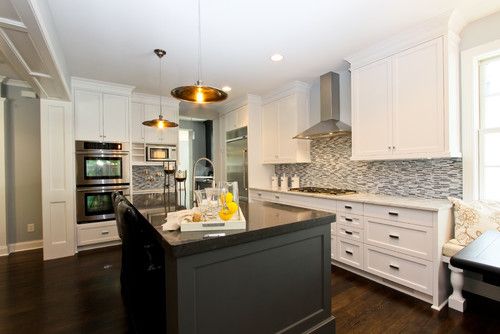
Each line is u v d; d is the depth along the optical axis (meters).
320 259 1.84
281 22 2.33
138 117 4.47
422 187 2.83
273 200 4.06
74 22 2.26
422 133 2.45
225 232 1.38
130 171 4.07
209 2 2.03
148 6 2.06
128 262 2.07
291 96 4.04
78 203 3.67
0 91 3.69
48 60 2.26
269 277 1.56
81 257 3.51
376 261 2.64
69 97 3.45
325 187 3.93
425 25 2.37
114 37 2.54
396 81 2.64
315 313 1.79
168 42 2.67
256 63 3.23
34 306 2.30
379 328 1.97
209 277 1.32
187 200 2.72
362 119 2.95
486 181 2.46
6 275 2.95
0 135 3.66
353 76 3.04
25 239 3.89
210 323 1.33
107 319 2.11
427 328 1.96
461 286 2.17
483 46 2.36
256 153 4.67
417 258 2.31
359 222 2.79
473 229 2.14
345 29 2.46
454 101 2.40
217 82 3.94
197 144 7.22
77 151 3.67
